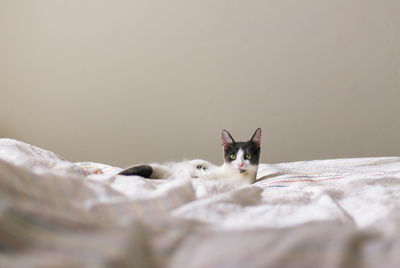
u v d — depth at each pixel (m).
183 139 3.54
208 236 0.58
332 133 3.52
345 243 0.53
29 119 3.53
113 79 3.52
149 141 3.54
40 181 0.73
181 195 0.92
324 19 3.48
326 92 3.50
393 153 3.51
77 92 3.52
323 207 0.91
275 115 3.52
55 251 0.49
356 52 3.49
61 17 3.51
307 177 1.79
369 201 1.02
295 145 3.52
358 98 3.50
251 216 0.85
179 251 0.54
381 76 3.49
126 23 3.51
